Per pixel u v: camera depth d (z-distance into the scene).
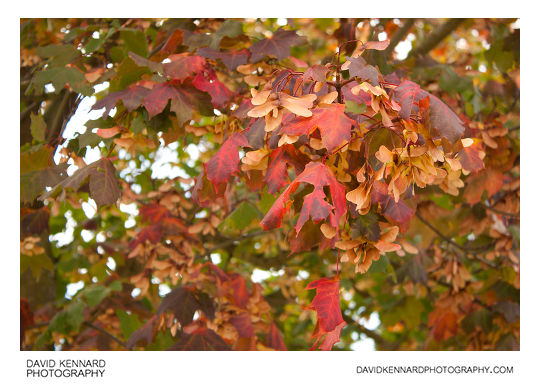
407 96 1.26
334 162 1.38
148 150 3.13
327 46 3.66
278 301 4.00
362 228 1.41
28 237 2.78
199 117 2.13
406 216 1.43
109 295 3.33
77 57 2.17
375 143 1.40
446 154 1.29
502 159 2.36
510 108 2.58
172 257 2.68
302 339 4.45
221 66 2.03
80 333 3.36
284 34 1.93
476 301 3.08
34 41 2.75
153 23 2.56
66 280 3.93
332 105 1.30
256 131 1.46
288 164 1.53
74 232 3.71
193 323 2.36
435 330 3.07
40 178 1.88
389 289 3.44
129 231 3.01
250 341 2.48
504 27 2.54
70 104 2.45
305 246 1.53
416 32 3.12
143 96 1.78
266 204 1.94
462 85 2.40
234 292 2.56
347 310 4.54
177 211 2.95
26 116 2.67
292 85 1.58
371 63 2.02
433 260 3.34
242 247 3.60
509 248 2.75
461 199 2.45
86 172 1.72
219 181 1.44
